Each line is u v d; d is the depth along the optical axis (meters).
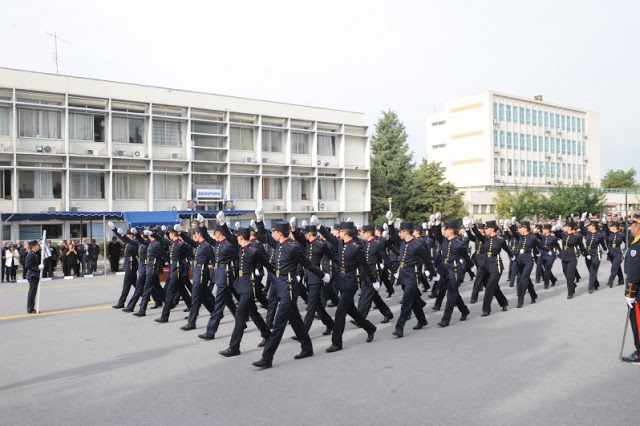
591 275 15.26
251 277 8.70
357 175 45.94
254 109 39.88
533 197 54.81
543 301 13.80
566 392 6.38
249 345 9.30
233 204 37.59
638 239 7.76
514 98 66.38
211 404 6.18
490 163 63.25
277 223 8.50
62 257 23.09
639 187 71.25
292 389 6.70
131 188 34.75
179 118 35.75
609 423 5.40
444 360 7.96
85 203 33.09
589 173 74.62
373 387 6.71
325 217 44.31
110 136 33.44
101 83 33.53
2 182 30.58
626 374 7.11
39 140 31.59
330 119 43.97
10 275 21.58
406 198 55.31
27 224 31.48
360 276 10.60
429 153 70.81
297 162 42.00
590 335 9.55
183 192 36.59
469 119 65.62
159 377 7.34
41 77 31.58
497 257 11.96
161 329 10.82
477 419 5.55
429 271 10.21
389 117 59.88
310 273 10.12
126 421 5.69
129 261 13.62
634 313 7.72
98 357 8.49
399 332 9.77
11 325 11.41
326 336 10.03
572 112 73.12
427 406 5.97
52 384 7.07
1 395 6.63
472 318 11.57
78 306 14.17
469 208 58.84
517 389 6.52
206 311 13.04
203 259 10.82
